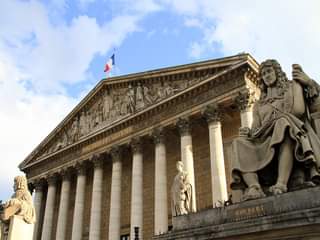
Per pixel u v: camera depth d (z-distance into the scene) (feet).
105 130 170.91
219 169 122.72
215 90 136.15
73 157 187.01
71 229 186.09
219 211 26.84
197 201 142.92
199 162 149.69
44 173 202.08
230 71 131.03
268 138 28.81
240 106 126.21
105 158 176.65
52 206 189.26
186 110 142.31
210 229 25.72
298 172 26.76
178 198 55.11
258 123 31.40
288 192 23.68
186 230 27.61
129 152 171.22
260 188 27.02
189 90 142.10
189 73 148.05
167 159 159.63
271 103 31.55
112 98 180.04
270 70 33.04
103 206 177.17
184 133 140.26
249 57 128.26
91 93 189.57
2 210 46.01
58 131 204.54
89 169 187.73
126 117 162.40
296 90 29.40
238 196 29.43
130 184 169.99
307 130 28.07
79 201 172.86
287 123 27.22
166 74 155.22
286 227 21.99
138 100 163.73
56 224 195.00
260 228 23.08
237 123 142.31
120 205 154.81
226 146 141.38
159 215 131.85
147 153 169.89
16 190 47.62
